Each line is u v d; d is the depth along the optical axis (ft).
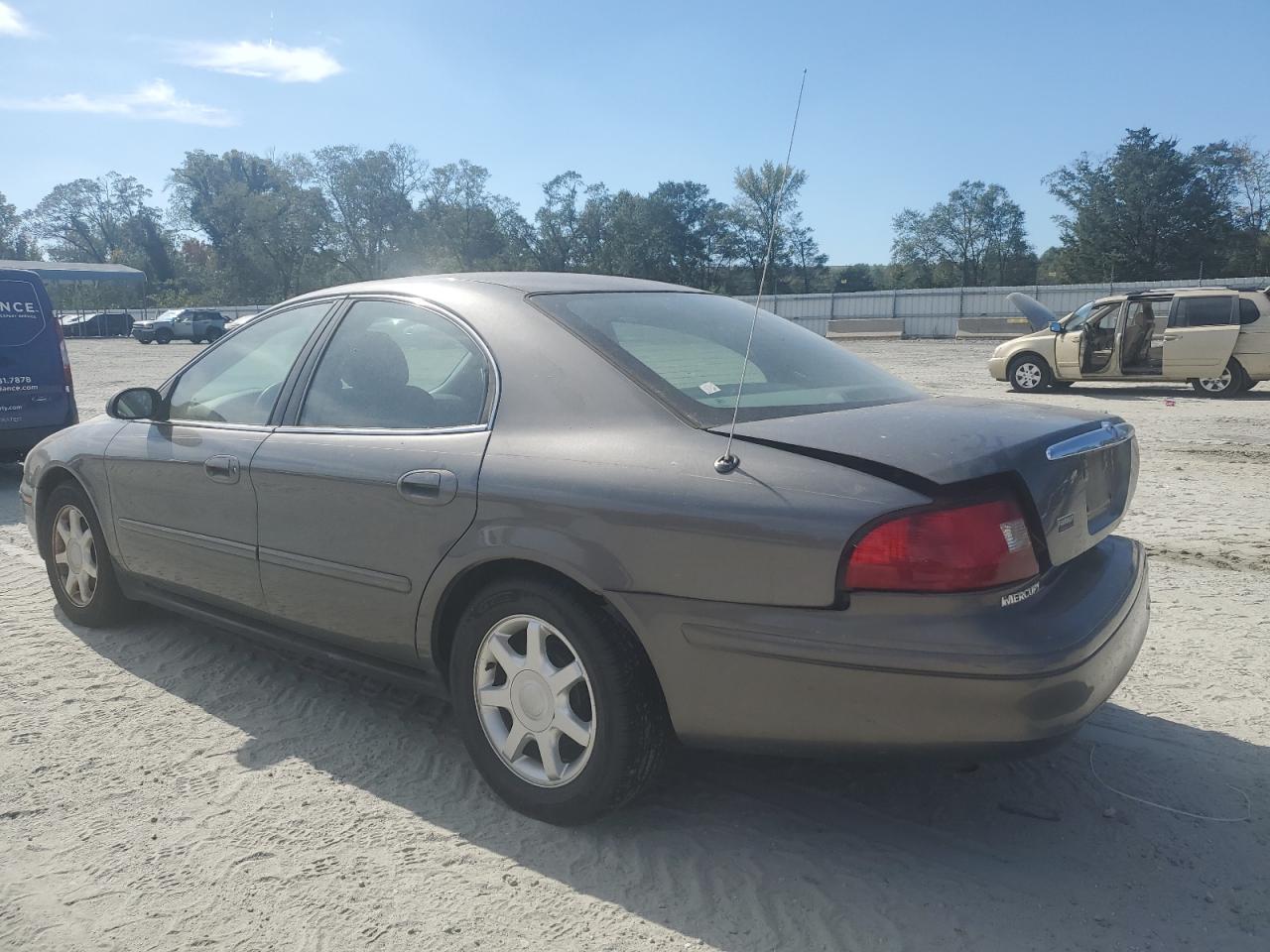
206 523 12.75
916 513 7.84
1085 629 8.26
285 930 8.23
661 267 275.39
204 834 9.70
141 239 348.18
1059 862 9.12
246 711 12.60
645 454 9.01
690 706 8.77
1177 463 30.99
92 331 199.11
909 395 11.09
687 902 8.54
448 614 10.46
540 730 9.66
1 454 30.37
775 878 8.89
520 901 8.59
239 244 295.07
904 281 286.25
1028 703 7.79
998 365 57.82
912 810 10.06
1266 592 17.07
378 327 11.79
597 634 9.05
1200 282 126.31
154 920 8.38
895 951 7.89
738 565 8.30
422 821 9.92
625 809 10.09
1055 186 233.35
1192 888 8.70
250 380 13.05
